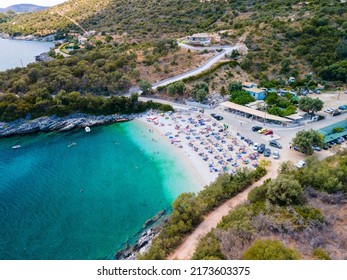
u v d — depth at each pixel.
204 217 49.50
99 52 141.75
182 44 149.75
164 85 113.00
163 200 61.28
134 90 116.44
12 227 54.88
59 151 83.62
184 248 42.59
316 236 37.72
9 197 63.97
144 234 51.31
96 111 103.69
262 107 94.88
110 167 74.38
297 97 104.19
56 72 120.06
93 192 64.88
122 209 59.22
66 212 58.72
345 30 135.12
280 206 45.66
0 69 181.75
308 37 137.25
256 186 54.34
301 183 51.03
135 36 185.75
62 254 48.34
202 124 90.62
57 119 99.69
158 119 97.75
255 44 139.50
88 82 116.62
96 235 52.41
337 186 48.47
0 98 101.62
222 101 106.44
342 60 124.19
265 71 124.56
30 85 113.81
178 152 77.44
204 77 117.50
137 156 78.50
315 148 73.06
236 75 122.06
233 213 44.03
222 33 155.00
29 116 99.12
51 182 69.12
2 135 93.38
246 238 37.88
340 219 41.78
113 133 93.06
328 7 153.88
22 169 75.06
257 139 79.50
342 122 87.31
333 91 113.88
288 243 36.81
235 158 71.44
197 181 65.62
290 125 85.88
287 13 165.88
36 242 51.16
